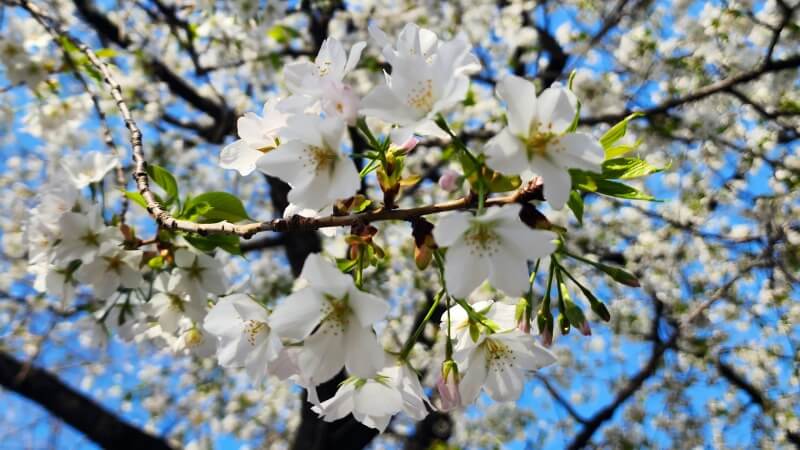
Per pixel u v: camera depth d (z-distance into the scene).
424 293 0.82
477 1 0.85
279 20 0.71
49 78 0.48
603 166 0.20
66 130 0.63
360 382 0.20
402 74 0.18
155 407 0.96
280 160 0.18
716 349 0.78
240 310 0.20
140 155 0.28
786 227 0.67
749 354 0.77
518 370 0.20
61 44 0.42
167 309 0.32
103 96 0.57
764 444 0.77
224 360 0.20
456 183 0.20
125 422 0.71
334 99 0.18
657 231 0.79
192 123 0.88
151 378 0.98
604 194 0.20
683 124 0.70
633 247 0.80
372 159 0.20
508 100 0.17
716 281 0.76
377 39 0.19
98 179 0.33
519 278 0.17
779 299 0.72
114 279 0.30
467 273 0.17
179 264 0.30
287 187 0.83
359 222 0.20
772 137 0.70
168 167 0.84
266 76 0.82
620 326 0.83
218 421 0.96
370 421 0.21
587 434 0.77
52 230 0.30
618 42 0.80
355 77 0.85
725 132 0.72
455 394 0.19
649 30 0.72
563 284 0.21
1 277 0.84
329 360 0.18
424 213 0.19
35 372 0.70
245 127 0.21
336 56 0.19
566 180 0.17
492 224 0.17
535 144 0.17
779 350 0.76
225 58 0.83
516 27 0.85
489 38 0.88
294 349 0.18
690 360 0.80
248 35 0.74
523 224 0.17
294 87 0.19
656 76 0.72
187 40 0.75
